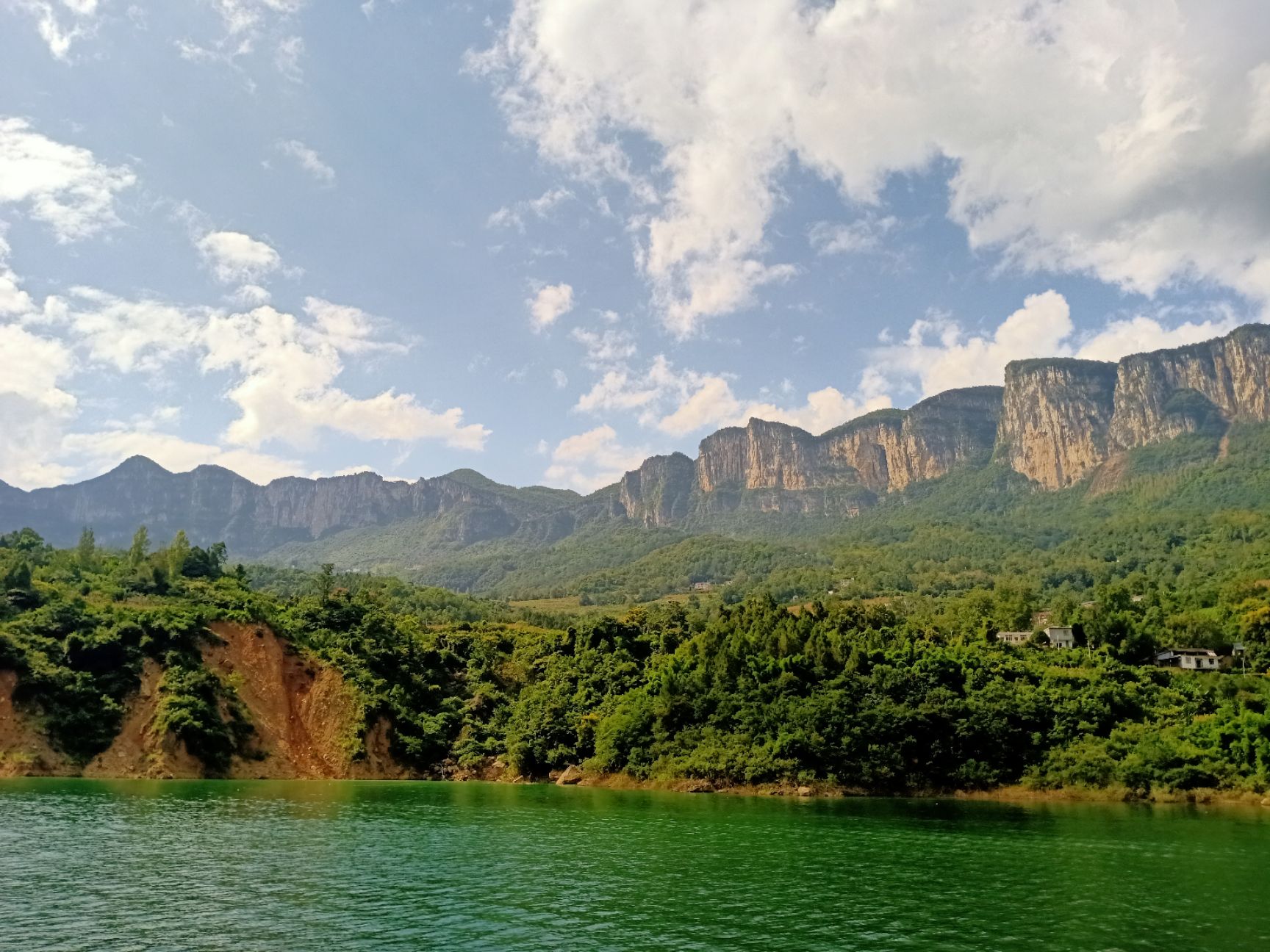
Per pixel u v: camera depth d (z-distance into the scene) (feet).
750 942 125.80
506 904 147.02
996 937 130.00
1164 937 130.11
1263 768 309.63
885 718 333.83
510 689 464.24
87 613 380.58
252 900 145.59
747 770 335.26
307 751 392.27
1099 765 321.93
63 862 172.24
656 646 460.14
